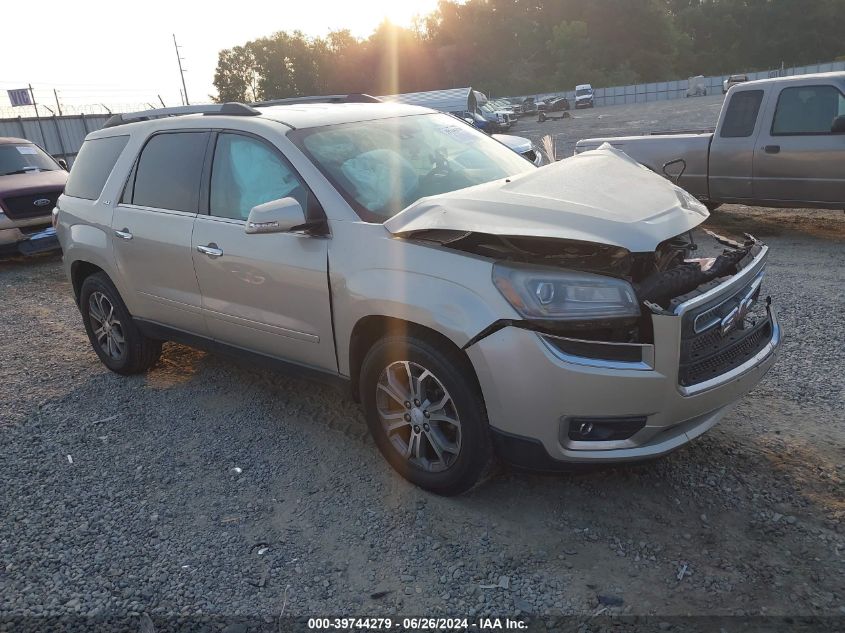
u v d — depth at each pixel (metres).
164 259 4.45
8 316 7.50
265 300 3.89
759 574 2.72
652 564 2.83
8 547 3.27
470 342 2.95
